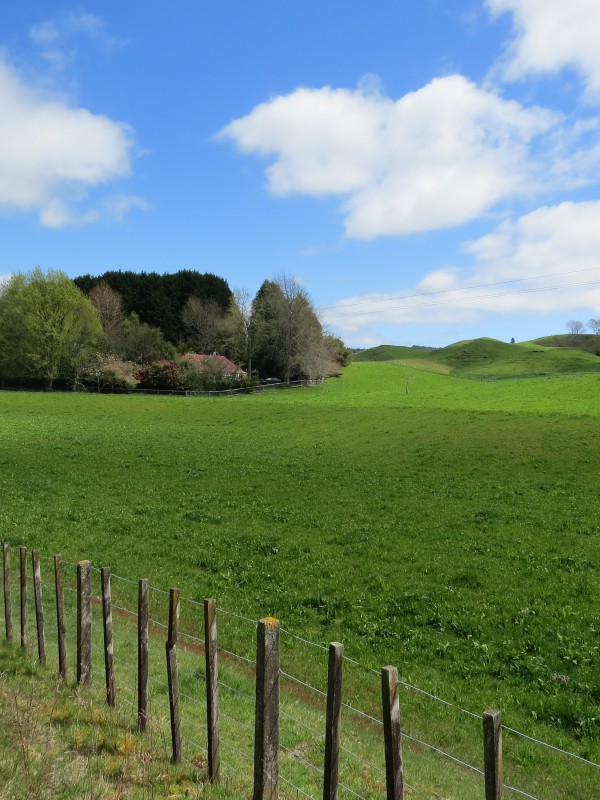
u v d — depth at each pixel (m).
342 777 8.62
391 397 80.38
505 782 9.73
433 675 13.32
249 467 38.16
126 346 117.00
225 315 141.12
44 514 26.58
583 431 42.47
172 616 7.66
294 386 109.25
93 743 7.69
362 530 24.28
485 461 36.84
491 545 21.78
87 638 10.05
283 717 10.84
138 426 59.41
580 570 19.08
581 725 11.21
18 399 79.69
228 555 21.47
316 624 16.08
